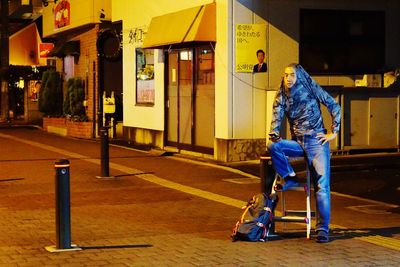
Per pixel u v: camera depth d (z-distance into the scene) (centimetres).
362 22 1823
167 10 1973
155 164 1725
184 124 1947
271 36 1723
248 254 829
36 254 822
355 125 1736
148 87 2173
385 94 1755
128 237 923
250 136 1722
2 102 3450
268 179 921
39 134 2722
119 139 2417
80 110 2634
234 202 1209
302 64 1770
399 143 1777
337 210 1145
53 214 1082
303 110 899
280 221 924
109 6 2494
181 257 812
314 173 905
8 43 3384
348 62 1816
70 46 2723
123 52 2364
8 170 1593
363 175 1505
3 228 974
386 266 776
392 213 1122
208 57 1805
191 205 1179
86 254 823
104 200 1218
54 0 2930
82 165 1689
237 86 1703
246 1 1697
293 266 775
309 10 1761
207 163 1734
